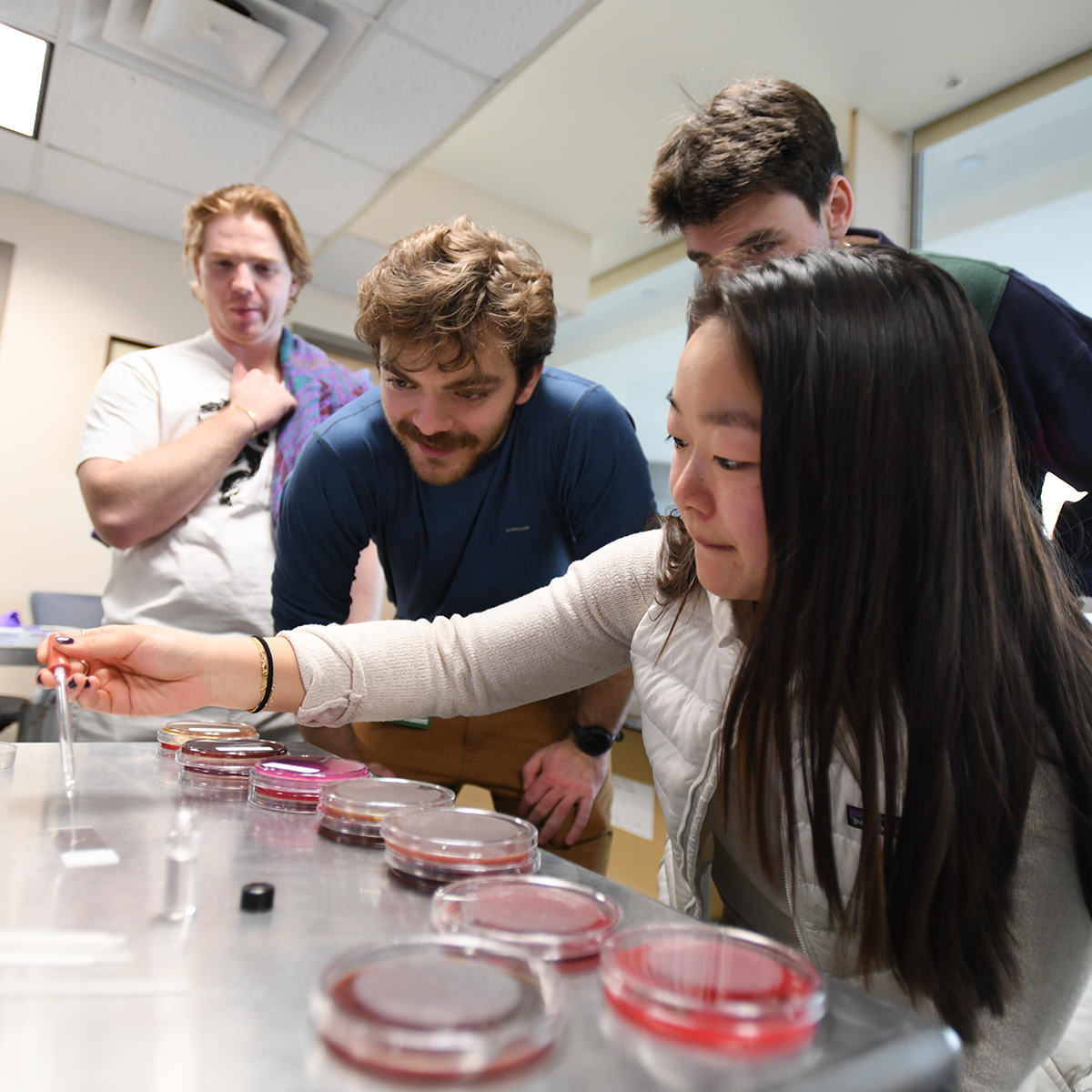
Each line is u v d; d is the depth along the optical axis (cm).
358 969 27
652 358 387
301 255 149
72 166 260
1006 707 47
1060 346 94
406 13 191
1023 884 47
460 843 39
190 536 122
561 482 102
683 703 61
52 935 29
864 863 46
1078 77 232
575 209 338
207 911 32
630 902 37
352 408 105
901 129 270
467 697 70
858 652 47
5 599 278
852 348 45
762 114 101
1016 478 52
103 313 297
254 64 209
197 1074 21
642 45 239
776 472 46
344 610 110
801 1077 23
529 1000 26
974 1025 45
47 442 286
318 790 49
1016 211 251
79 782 52
